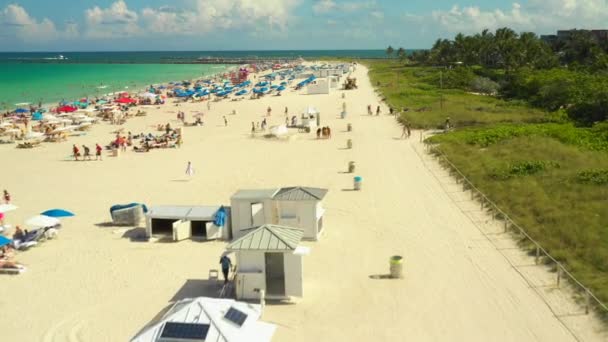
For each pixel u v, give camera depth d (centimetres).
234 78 14188
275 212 2536
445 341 1614
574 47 12519
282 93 9900
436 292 1941
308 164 4203
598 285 1833
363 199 3188
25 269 2248
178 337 1327
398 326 1712
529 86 7575
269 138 5444
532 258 2188
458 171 3647
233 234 2577
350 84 10238
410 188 3391
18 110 7388
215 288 2034
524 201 2848
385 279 2070
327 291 1981
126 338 1673
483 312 1777
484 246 2356
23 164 4562
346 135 5472
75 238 2656
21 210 3195
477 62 13450
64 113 7144
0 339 1691
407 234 2566
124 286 2077
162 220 2783
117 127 6581
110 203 3281
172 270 2222
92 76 17150
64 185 3781
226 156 4647
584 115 5588
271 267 2164
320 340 1639
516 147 4197
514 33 13238
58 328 1755
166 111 8044
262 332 1440
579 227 2375
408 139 5091
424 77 11750
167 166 4319
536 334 1622
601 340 1556
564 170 3381
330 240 2522
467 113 6275
